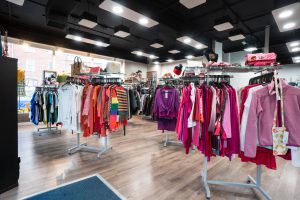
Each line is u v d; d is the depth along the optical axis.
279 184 2.31
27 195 1.92
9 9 4.54
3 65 1.96
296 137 1.58
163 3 4.15
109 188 2.11
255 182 2.17
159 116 3.64
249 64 2.10
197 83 2.51
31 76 6.52
